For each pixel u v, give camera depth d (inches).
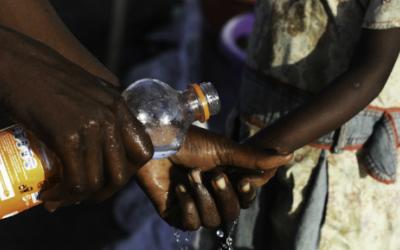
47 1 45.3
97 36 111.1
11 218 72.1
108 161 38.6
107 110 38.4
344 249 47.4
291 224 48.1
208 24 85.0
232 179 43.2
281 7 46.4
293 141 44.4
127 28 108.0
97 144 38.3
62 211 73.7
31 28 44.4
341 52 45.4
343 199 47.0
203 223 42.6
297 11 45.9
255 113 48.7
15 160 39.8
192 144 43.7
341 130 46.3
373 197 47.1
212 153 43.4
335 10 45.0
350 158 46.8
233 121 50.8
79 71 39.0
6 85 38.5
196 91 41.6
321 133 44.5
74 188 38.7
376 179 46.8
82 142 38.1
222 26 82.9
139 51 104.2
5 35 39.1
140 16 110.3
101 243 69.8
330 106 43.9
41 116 38.2
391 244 48.1
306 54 46.1
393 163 46.4
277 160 42.5
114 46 97.3
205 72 80.9
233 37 77.5
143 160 39.2
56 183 40.4
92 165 38.5
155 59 93.6
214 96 41.6
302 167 47.3
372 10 43.5
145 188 44.1
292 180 47.6
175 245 61.5
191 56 85.0
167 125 41.2
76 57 44.7
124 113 38.8
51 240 70.0
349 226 47.1
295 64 46.5
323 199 47.1
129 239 64.9
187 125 41.9
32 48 38.9
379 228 47.6
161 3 114.0
